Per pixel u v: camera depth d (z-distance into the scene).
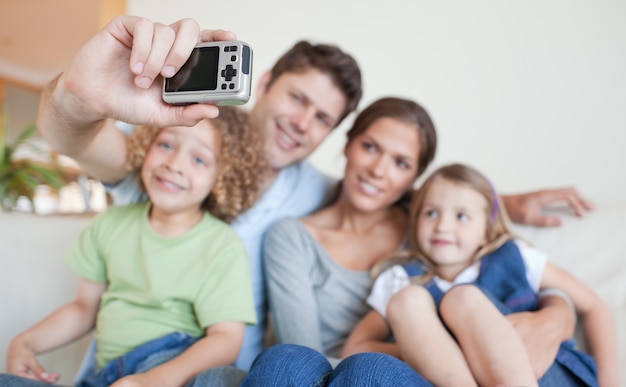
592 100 1.60
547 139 1.65
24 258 1.18
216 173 0.98
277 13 1.92
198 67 0.59
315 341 1.00
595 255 1.11
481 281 1.01
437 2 1.79
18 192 2.83
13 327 1.13
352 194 1.12
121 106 0.61
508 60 1.70
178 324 0.92
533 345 0.83
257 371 0.59
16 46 5.52
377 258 1.13
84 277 1.02
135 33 0.55
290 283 1.04
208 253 0.96
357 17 1.87
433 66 1.79
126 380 0.70
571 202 1.18
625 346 1.01
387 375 0.55
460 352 0.78
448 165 1.14
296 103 1.15
